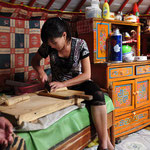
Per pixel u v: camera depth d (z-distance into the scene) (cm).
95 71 215
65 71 173
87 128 157
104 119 155
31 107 119
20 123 103
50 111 123
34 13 220
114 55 220
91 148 195
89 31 218
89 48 221
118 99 212
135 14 284
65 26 149
